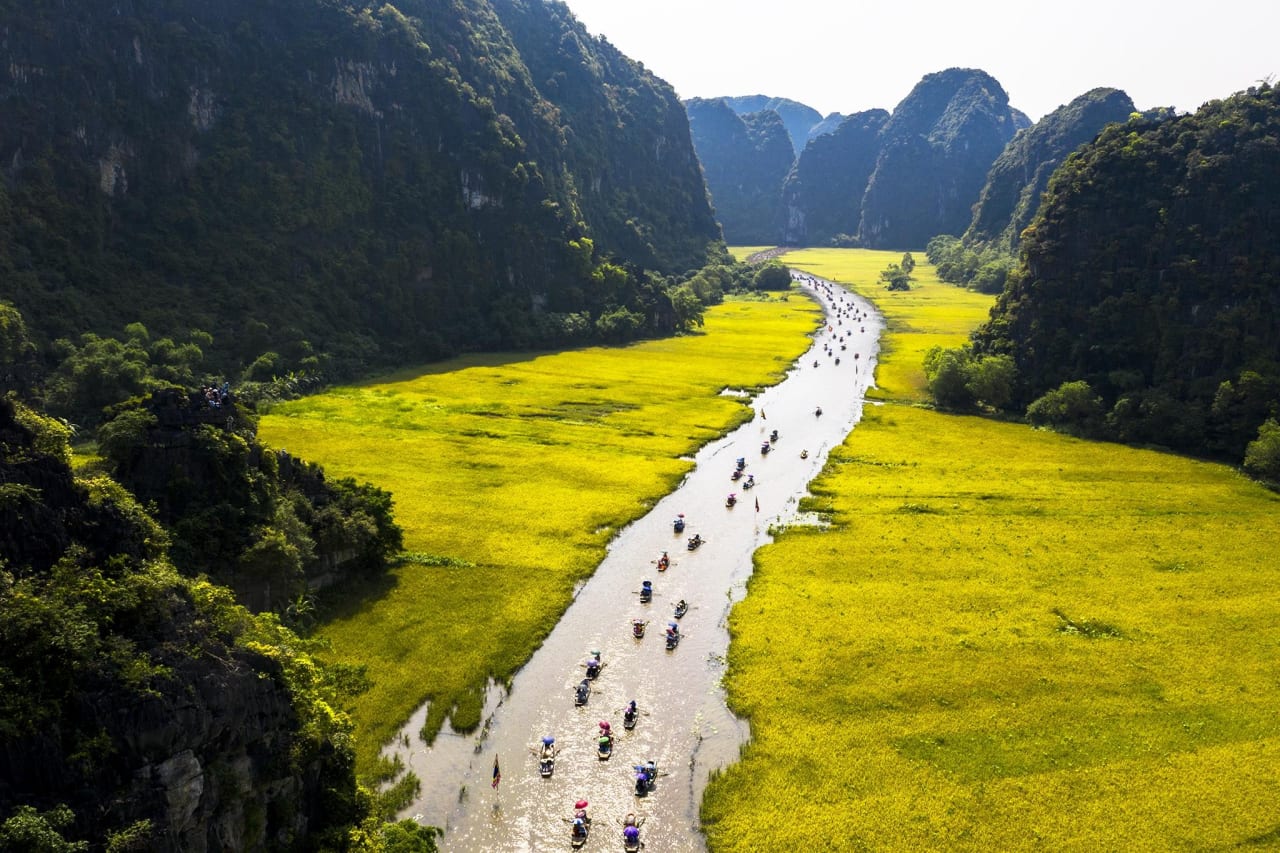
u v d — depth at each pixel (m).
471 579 88.31
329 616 79.31
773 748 61.47
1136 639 76.38
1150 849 51.38
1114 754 60.38
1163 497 114.44
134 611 44.59
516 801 56.81
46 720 38.47
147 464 70.62
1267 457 117.75
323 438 135.88
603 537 101.44
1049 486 119.50
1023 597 84.62
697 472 129.25
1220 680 69.69
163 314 170.62
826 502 113.81
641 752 62.06
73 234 172.12
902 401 177.62
